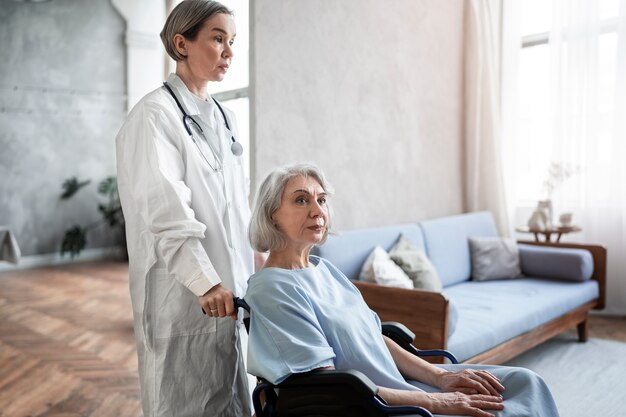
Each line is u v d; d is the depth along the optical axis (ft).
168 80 5.87
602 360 11.47
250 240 5.41
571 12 15.33
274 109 10.09
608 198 15.25
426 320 7.95
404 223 13.35
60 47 24.38
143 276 5.58
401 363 5.72
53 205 24.54
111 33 25.55
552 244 13.87
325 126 11.12
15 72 23.44
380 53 12.45
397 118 13.03
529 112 16.42
